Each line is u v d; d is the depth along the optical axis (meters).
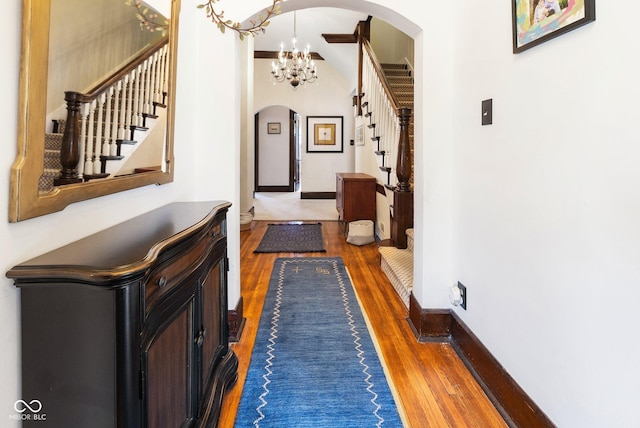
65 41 1.07
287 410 1.71
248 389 1.88
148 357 0.96
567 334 1.26
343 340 2.40
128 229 1.28
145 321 0.93
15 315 0.89
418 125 2.41
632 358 0.99
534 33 1.41
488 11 1.82
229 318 2.39
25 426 0.89
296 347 2.31
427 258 2.36
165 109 1.85
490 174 1.82
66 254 0.97
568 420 1.26
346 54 7.21
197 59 2.31
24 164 0.91
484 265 1.89
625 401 1.02
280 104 8.80
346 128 8.98
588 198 1.15
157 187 1.82
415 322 2.51
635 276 0.98
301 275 3.79
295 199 9.46
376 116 4.99
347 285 3.49
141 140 1.60
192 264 1.33
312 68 6.36
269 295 3.22
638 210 0.97
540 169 1.41
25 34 0.91
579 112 1.19
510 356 1.64
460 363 2.12
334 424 1.62
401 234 3.88
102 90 1.29
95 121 1.25
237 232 2.46
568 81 1.24
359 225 5.17
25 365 0.89
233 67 2.32
